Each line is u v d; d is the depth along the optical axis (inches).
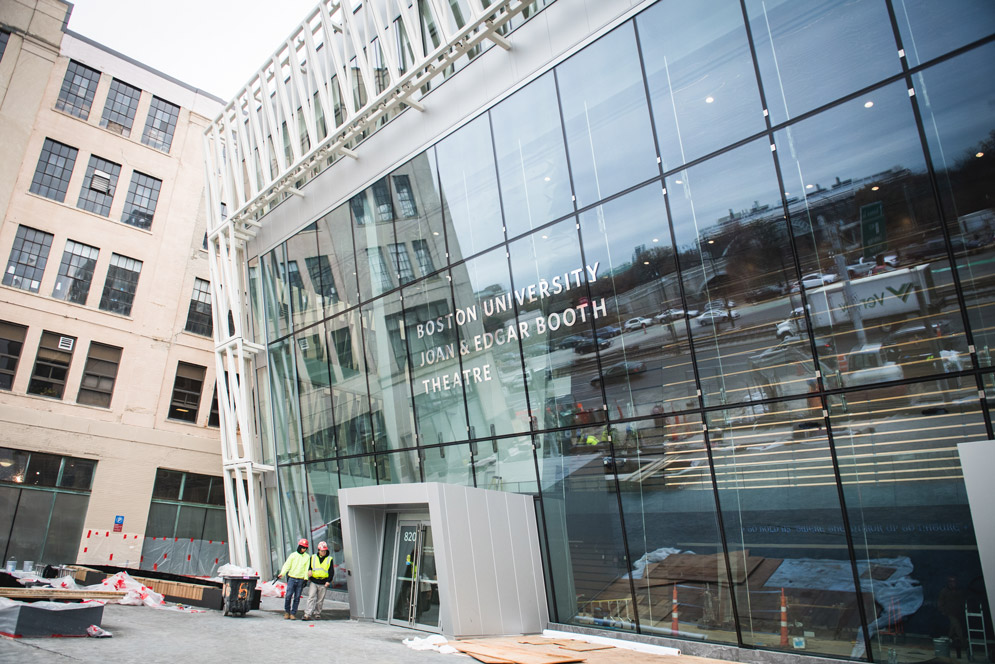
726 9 493.0
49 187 1112.8
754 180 468.8
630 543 506.6
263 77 868.0
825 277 432.5
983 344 371.2
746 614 436.8
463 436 644.1
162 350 1193.4
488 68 651.5
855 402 412.5
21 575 603.2
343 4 737.0
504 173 628.1
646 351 514.3
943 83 397.7
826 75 442.9
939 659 363.3
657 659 404.2
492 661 381.1
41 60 1130.0
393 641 466.3
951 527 369.7
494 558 526.0
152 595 645.3
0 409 990.4
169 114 1294.3
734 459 459.2
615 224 542.0
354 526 611.8
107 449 1090.1
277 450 903.7
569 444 555.5
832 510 413.1
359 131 741.9
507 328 613.9
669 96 518.6
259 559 863.7
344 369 796.0
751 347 459.8
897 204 407.8
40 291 1069.8
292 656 365.1
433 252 690.8
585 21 576.4
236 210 919.0
